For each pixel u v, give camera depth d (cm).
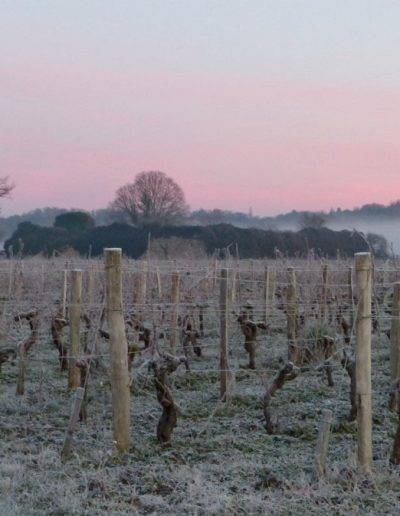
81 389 855
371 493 718
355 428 1014
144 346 1493
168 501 714
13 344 1449
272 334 1803
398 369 1109
